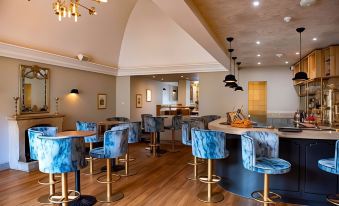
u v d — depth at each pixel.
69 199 2.92
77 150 2.70
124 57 9.00
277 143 2.99
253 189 3.52
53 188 3.55
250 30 4.33
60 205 3.33
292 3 3.19
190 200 3.46
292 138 3.30
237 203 3.34
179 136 8.71
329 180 3.19
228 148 3.78
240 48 5.73
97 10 6.50
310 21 3.87
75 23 6.28
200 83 8.56
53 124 6.09
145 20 8.02
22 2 4.89
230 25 4.06
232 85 6.09
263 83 9.31
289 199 3.34
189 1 2.94
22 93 5.58
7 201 3.45
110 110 9.07
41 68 6.07
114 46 8.41
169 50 8.42
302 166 3.29
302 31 4.34
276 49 5.85
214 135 3.28
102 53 8.03
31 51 5.60
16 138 5.19
